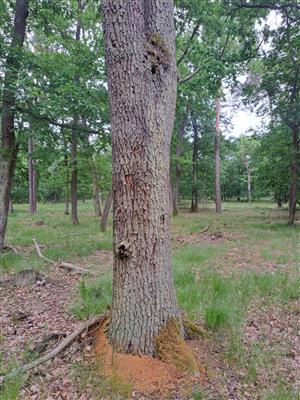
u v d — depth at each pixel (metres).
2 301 4.58
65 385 2.59
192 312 3.98
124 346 2.86
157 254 2.86
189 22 10.80
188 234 11.77
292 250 8.48
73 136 8.23
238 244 9.49
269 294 4.85
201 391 2.50
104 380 2.57
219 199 23.20
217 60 9.98
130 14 2.67
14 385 2.51
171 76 2.90
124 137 2.72
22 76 6.34
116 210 2.84
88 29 12.17
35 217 18.36
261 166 16.98
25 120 7.16
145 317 2.83
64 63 8.38
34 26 9.63
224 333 3.50
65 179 15.98
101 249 8.59
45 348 3.18
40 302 4.57
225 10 10.45
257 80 13.96
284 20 10.83
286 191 16.73
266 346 3.31
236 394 2.50
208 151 24.66
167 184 2.91
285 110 12.88
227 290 4.81
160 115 2.79
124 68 2.69
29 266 6.39
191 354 2.83
